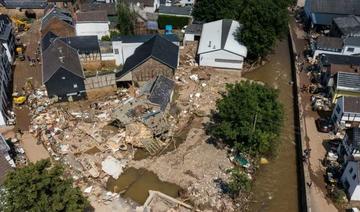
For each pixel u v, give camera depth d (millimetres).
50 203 34062
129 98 60781
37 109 58531
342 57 68375
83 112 58094
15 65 72062
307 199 42469
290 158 51531
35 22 91000
